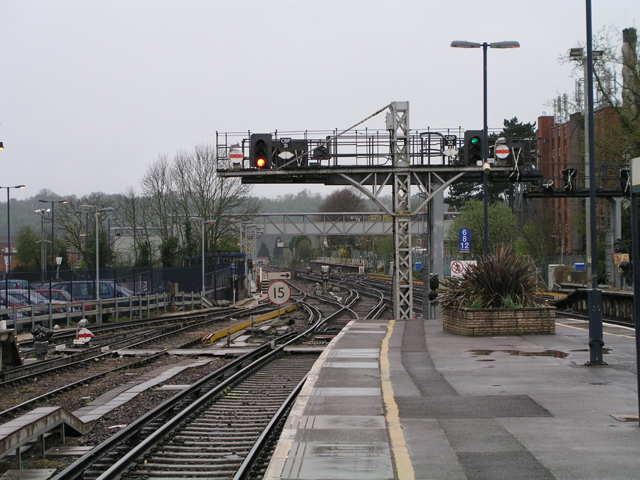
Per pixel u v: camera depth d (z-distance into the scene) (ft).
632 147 182.39
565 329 86.22
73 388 67.26
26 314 130.41
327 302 233.14
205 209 307.17
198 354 95.04
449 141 113.70
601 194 128.57
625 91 187.11
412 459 28.94
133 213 334.03
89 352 95.14
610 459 28.40
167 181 330.95
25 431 39.29
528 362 57.31
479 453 29.66
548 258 254.88
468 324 78.74
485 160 110.32
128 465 37.27
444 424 35.14
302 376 72.33
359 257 604.08
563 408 38.58
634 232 33.50
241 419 50.42
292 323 153.38
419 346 71.20
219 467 37.55
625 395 42.29
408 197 113.50
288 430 34.22
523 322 79.05
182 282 226.79
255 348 101.65
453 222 289.33
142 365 85.71
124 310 168.35
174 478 35.88
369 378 50.65
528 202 295.28
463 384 47.37
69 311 146.10
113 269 171.94
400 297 114.01
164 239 320.29
